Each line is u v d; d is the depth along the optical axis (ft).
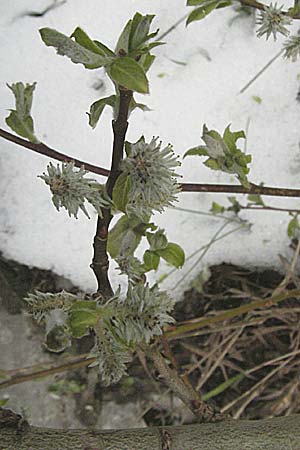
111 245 1.35
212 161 1.51
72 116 2.13
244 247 2.30
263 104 2.21
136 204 1.04
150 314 1.05
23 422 1.16
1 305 2.26
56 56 2.11
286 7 2.12
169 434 1.19
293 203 2.26
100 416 2.34
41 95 2.11
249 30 2.16
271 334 2.36
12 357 2.28
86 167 1.31
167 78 2.16
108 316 1.07
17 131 1.24
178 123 2.18
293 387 2.33
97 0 2.10
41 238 2.21
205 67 2.17
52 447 1.15
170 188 1.01
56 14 2.09
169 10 2.13
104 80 2.14
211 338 2.33
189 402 1.28
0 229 2.19
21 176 2.15
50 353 2.30
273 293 2.23
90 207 2.19
